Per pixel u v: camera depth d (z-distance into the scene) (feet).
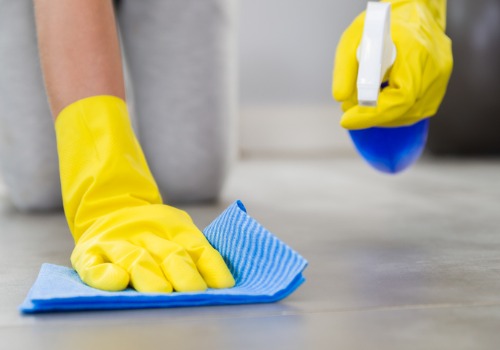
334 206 4.41
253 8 8.97
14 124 4.32
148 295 1.99
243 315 1.93
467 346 1.65
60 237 3.45
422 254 2.81
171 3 4.25
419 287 2.25
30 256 2.94
